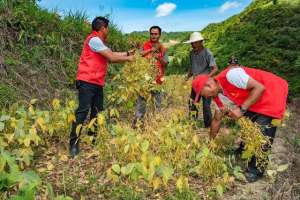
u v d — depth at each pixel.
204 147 4.40
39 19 8.53
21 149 4.47
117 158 4.72
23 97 6.97
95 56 5.48
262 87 4.51
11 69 7.33
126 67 6.03
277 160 5.43
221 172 4.82
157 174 3.97
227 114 4.67
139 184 4.58
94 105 5.75
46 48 8.19
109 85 8.02
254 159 4.83
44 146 5.67
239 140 6.16
